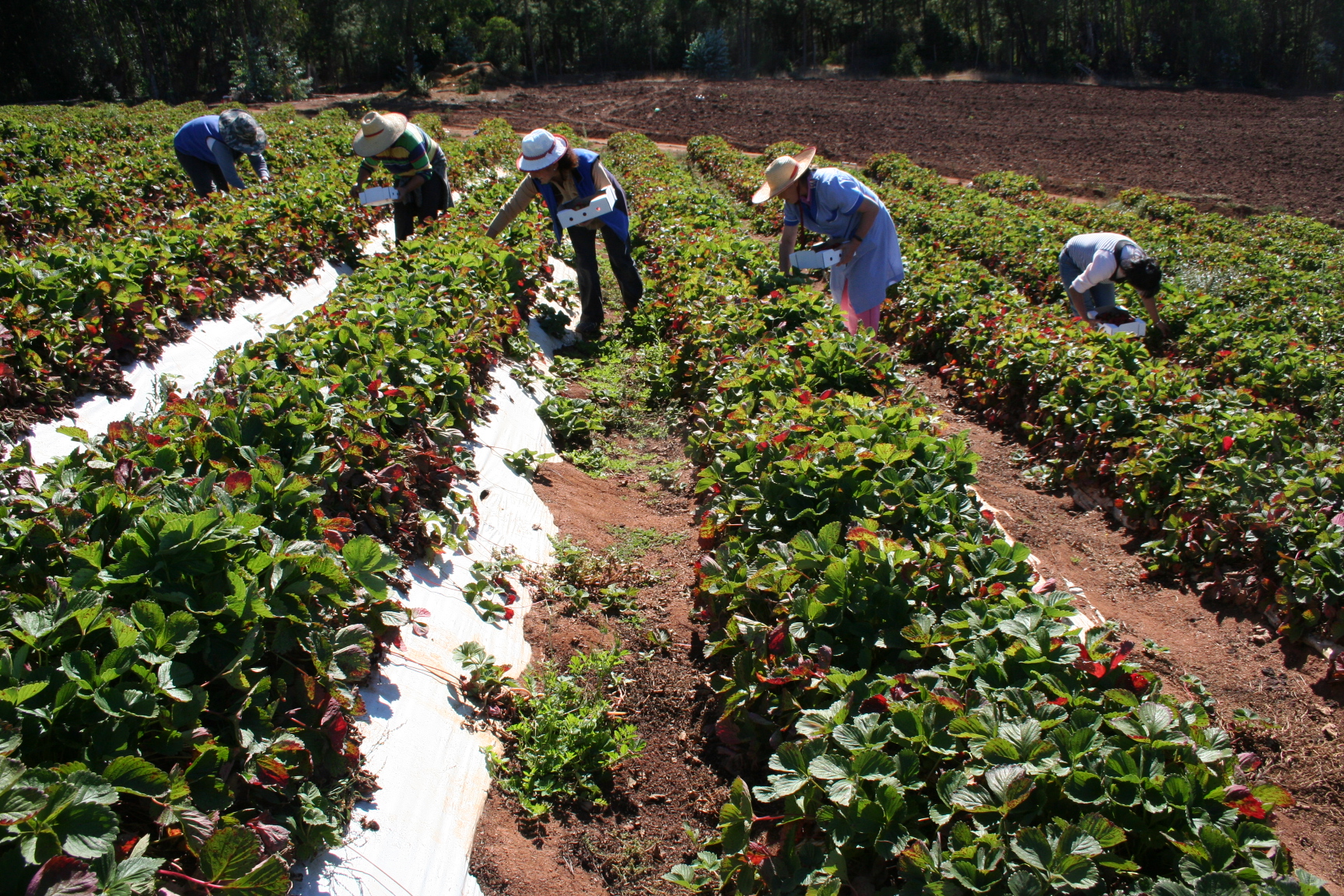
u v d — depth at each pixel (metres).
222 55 50.97
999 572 3.38
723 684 3.57
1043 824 2.37
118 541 2.63
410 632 3.48
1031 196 20.81
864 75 53.19
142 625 2.40
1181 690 4.05
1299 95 41.50
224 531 2.72
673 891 2.85
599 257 12.17
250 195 9.24
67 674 2.21
